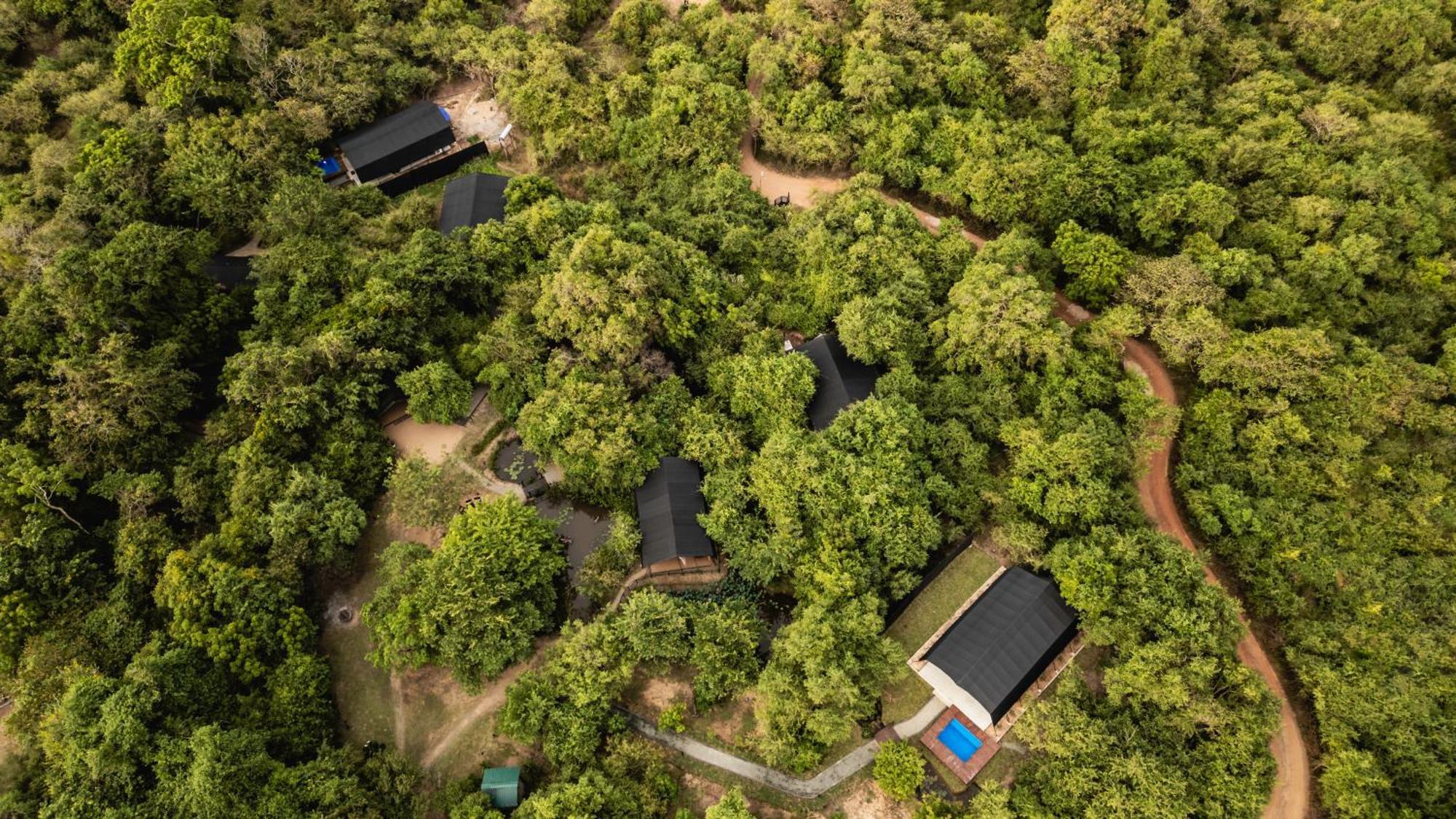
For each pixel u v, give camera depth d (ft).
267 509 193.77
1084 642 189.06
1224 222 246.06
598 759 173.37
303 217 242.58
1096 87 292.20
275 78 274.57
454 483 217.77
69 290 206.80
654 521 206.18
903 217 256.73
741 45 309.22
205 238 234.17
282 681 175.22
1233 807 157.38
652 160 282.36
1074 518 199.41
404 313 225.76
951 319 225.97
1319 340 218.59
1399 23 303.48
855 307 231.30
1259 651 196.95
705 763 179.42
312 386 208.33
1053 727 165.68
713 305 241.14
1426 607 193.88
